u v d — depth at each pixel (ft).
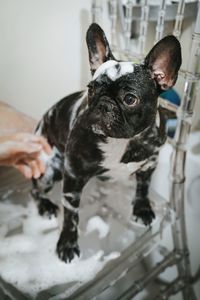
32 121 2.98
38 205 2.68
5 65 3.05
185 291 3.30
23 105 3.32
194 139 3.40
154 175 3.43
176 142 2.63
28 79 3.22
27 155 2.41
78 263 2.25
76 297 2.10
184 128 2.56
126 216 2.70
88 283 2.18
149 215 2.59
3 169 3.36
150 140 1.98
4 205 2.77
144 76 1.71
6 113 2.90
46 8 3.00
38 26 3.03
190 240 3.63
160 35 2.57
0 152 2.38
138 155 2.03
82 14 3.20
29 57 3.12
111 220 2.66
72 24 3.19
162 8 2.49
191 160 3.27
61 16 3.10
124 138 1.77
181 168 2.73
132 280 3.48
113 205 2.81
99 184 3.02
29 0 2.89
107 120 1.66
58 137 2.34
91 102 1.72
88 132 1.88
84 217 2.67
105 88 1.66
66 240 2.28
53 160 2.47
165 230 3.12
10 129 2.79
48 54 3.20
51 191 2.77
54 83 3.38
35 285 2.13
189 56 2.30
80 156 1.97
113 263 2.33
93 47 1.90
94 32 1.88
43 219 2.60
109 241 2.47
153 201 2.82
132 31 3.36
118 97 1.65
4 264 2.26
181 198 2.85
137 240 2.50
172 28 2.88
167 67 1.77
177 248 3.09
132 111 1.68
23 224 2.58
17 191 2.93
